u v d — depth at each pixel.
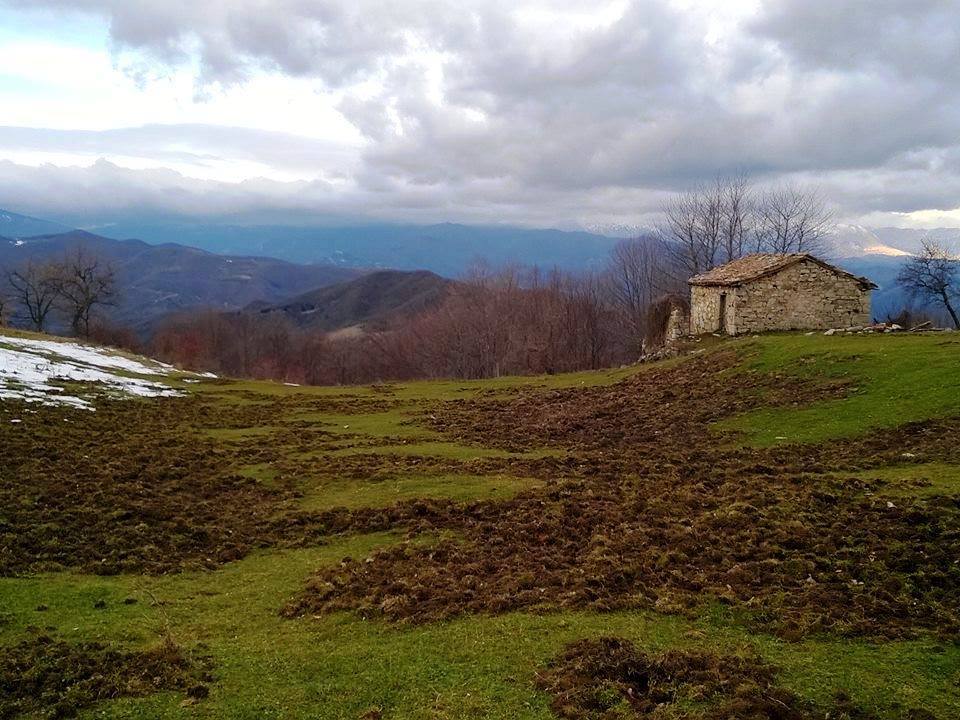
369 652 10.56
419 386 46.66
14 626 11.64
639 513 16.48
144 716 8.97
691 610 11.32
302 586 13.79
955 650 9.70
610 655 9.77
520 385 43.44
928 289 61.00
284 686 9.66
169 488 20.61
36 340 46.59
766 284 41.81
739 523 14.98
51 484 19.58
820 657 9.64
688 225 79.06
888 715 8.27
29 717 9.02
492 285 94.06
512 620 11.34
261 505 19.62
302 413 35.12
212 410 34.69
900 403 22.75
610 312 92.38
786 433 23.20
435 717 8.65
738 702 8.41
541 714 8.59
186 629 11.86
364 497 19.55
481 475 21.36
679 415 28.22
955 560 12.36
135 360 48.81
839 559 12.87
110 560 15.27
